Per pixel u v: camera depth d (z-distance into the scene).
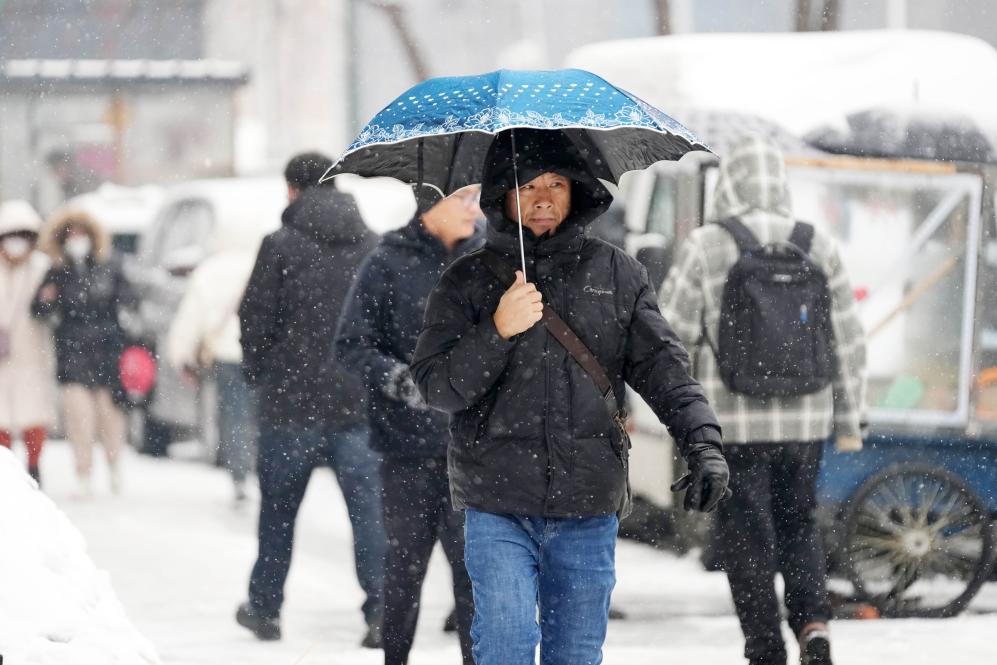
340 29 92.75
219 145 57.72
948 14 73.06
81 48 75.88
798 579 18.77
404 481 17.30
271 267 20.88
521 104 12.98
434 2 98.25
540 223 13.30
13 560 12.82
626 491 13.40
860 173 25.98
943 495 23.95
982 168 26.05
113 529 30.92
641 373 13.38
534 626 13.07
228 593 24.53
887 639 21.59
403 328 17.58
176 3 78.69
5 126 57.62
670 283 20.42
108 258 35.16
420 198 17.67
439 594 24.53
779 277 19.08
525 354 13.05
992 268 25.81
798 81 26.62
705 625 22.11
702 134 26.19
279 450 20.97
